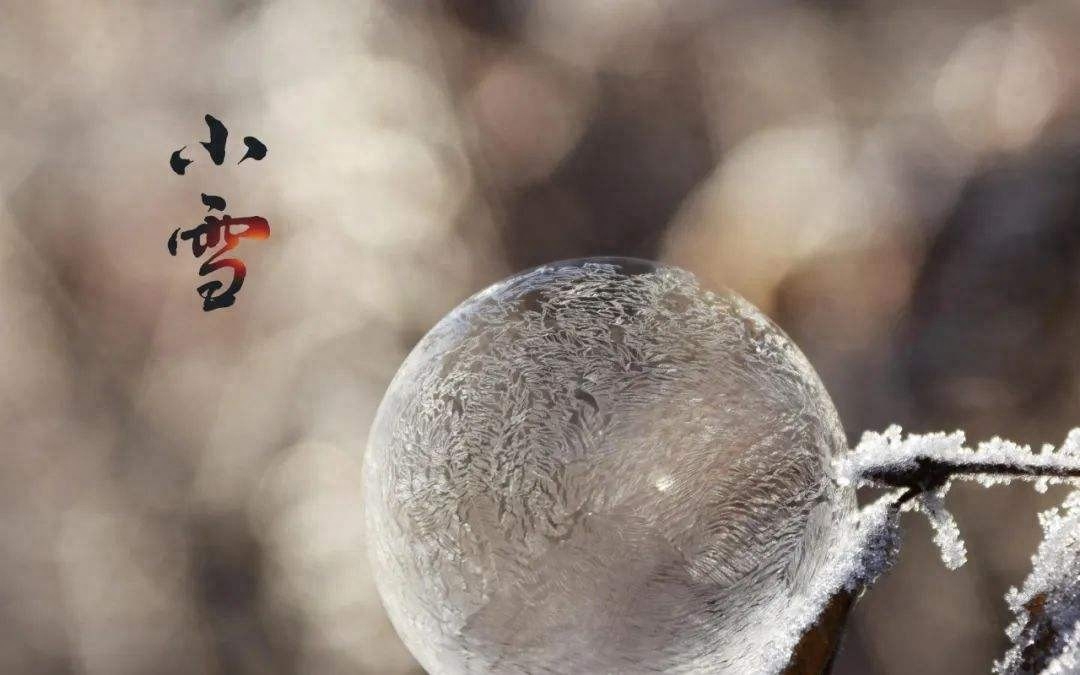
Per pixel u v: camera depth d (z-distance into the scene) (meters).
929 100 0.83
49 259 1.10
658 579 0.31
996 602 0.74
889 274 0.73
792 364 0.32
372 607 1.08
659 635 0.31
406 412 0.32
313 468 1.09
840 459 0.32
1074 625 0.31
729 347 0.32
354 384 1.10
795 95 1.07
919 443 0.31
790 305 0.80
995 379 0.66
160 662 1.09
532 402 0.32
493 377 0.32
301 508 1.09
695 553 0.31
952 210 0.71
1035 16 0.74
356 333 1.11
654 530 0.31
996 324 0.66
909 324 0.71
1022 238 0.65
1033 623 0.31
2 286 1.10
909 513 0.77
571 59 1.20
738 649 0.32
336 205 1.10
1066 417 0.64
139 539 1.11
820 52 1.06
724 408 0.32
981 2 0.84
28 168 1.09
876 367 0.72
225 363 1.11
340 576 1.08
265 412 1.11
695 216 0.93
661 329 0.32
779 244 0.82
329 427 1.10
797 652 0.31
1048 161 0.67
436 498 0.32
